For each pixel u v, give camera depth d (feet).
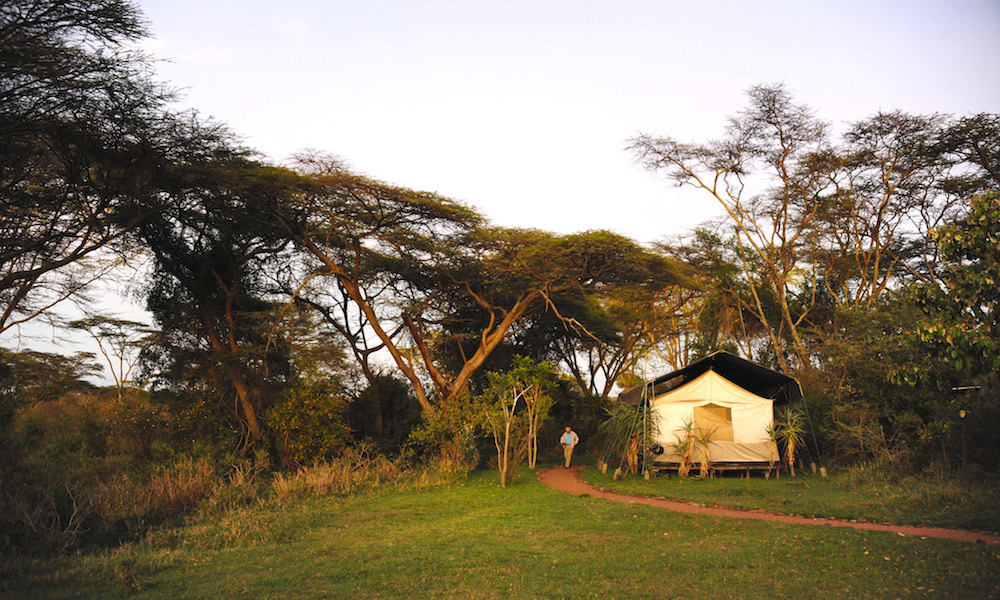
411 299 100.99
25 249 59.93
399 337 105.09
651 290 100.78
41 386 94.73
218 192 72.90
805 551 31.32
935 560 28.58
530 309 110.83
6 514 37.99
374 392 100.73
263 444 81.15
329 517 45.65
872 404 70.28
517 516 45.09
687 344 135.23
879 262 119.96
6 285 59.47
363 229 82.99
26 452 58.08
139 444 81.56
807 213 115.75
